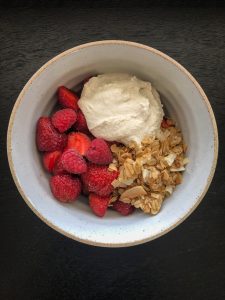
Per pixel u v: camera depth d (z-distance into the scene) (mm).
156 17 220
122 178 193
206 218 224
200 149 195
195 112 193
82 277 224
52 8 218
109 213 203
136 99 193
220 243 225
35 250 223
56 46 218
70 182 194
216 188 224
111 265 225
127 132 192
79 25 219
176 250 225
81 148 198
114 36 219
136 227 198
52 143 194
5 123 218
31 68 217
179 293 226
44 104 197
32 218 223
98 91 194
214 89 221
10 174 220
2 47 217
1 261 224
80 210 202
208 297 226
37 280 224
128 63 193
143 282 225
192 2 220
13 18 218
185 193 197
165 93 201
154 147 195
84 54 186
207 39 220
